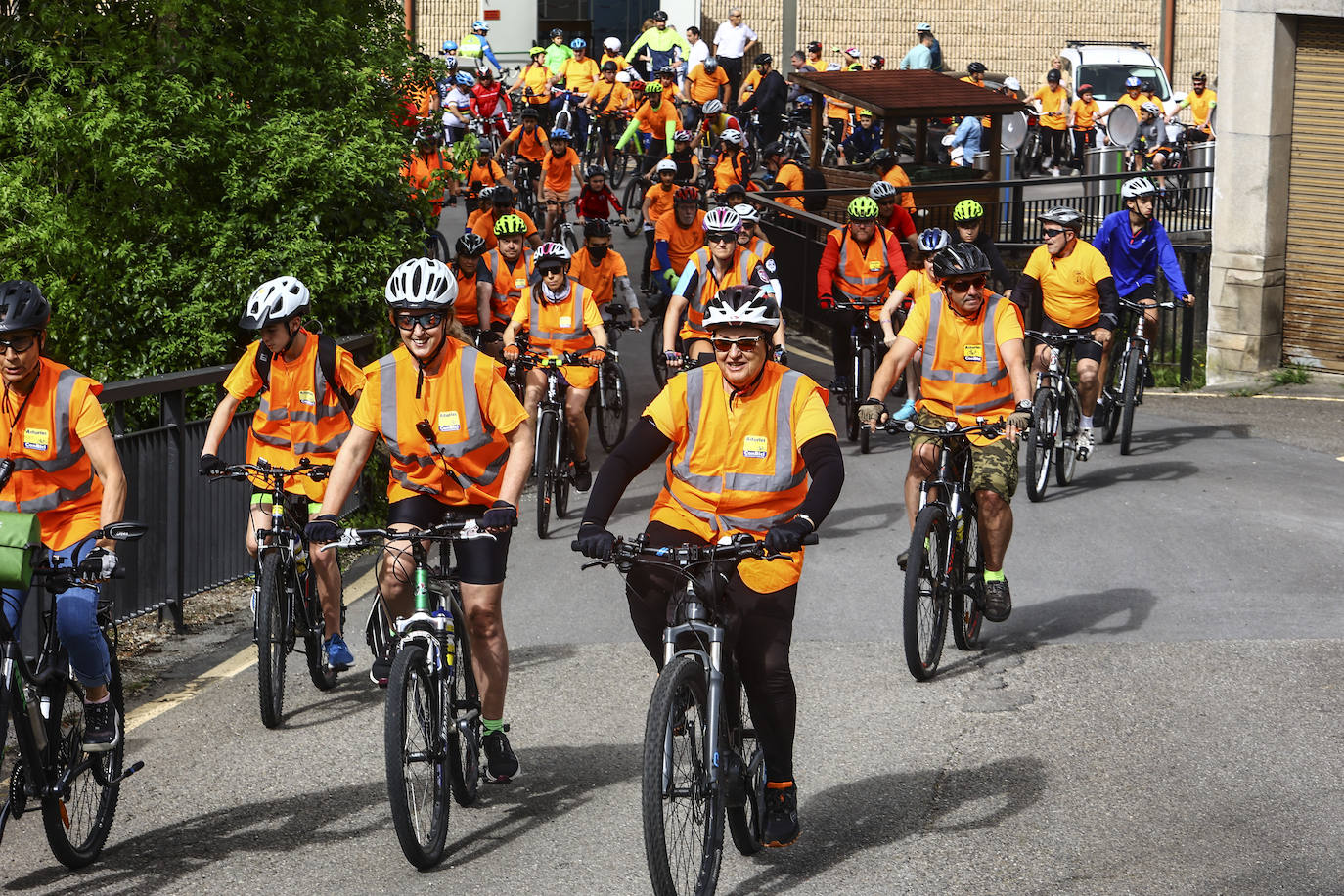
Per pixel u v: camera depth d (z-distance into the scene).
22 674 6.26
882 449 15.90
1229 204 19.38
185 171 14.62
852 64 42.28
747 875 6.43
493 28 40.84
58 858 6.49
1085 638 9.73
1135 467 14.68
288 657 9.70
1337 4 18.19
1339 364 19.19
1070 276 14.02
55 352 14.54
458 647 7.27
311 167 14.55
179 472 10.36
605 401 15.74
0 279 14.30
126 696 9.00
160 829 7.05
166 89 14.34
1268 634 9.67
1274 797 7.11
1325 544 11.83
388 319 14.82
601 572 11.52
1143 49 40.88
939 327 9.47
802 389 6.34
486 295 15.05
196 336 14.41
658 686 5.71
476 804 7.27
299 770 7.76
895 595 10.77
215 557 10.96
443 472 7.05
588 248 15.48
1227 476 14.15
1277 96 18.89
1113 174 27.50
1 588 6.02
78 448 6.74
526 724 8.37
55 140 14.27
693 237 17.77
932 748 7.86
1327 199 18.98
